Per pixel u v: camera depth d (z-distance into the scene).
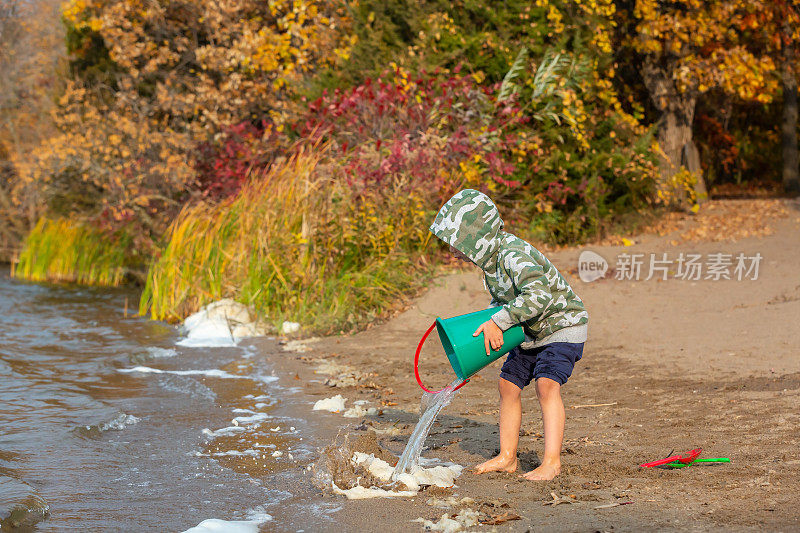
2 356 9.21
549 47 14.55
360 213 11.52
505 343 4.56
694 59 15.75
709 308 9.41
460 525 3.85
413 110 12.87
